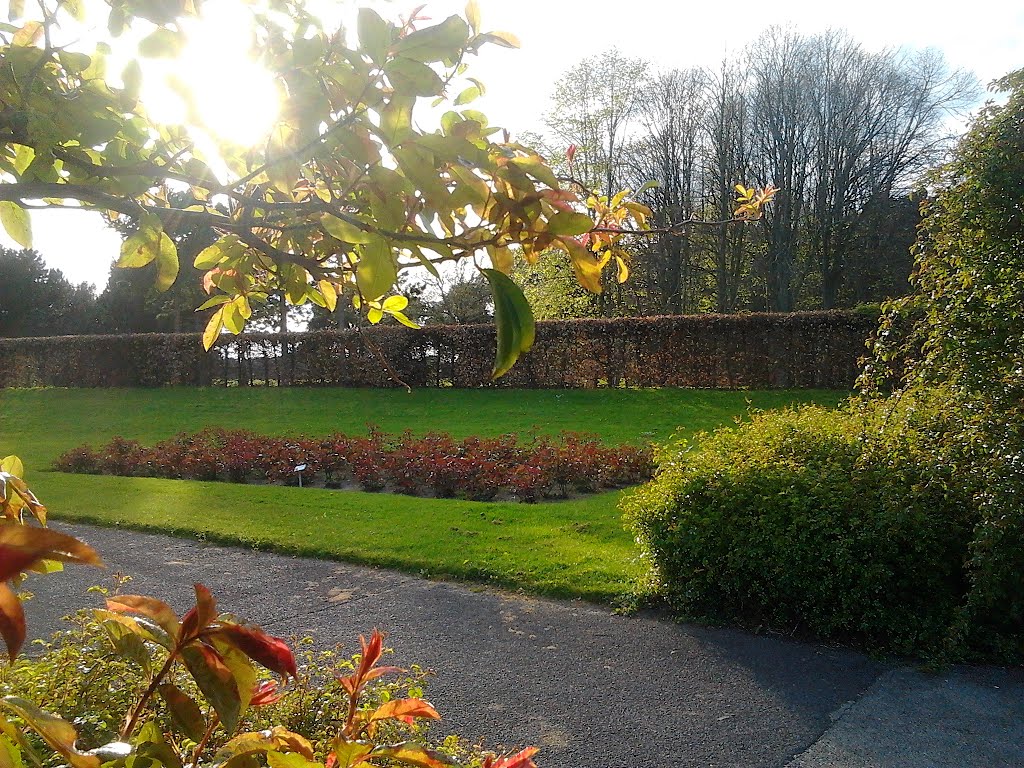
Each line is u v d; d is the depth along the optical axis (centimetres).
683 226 159
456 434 1373
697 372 1653
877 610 432
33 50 107
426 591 555
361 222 95
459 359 1850
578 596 530
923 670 405
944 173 537
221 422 1647
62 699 205
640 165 2534
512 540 657
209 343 158
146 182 108
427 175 91
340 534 698
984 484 434
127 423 1684
